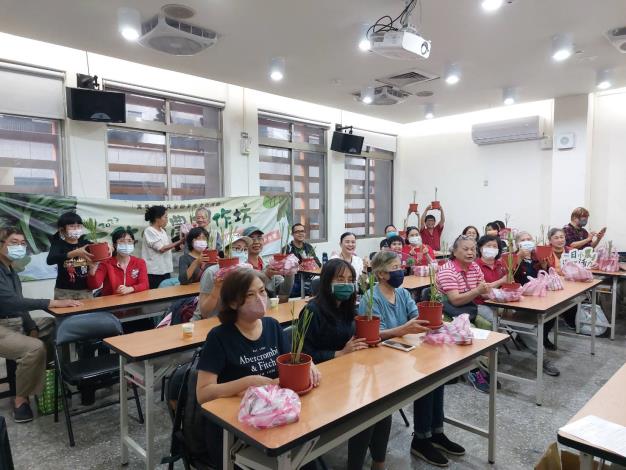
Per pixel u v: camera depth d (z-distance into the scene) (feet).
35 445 8.45
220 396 5.13
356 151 23.29
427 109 20.33
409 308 8.17
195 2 10.17
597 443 4.12
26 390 9.47
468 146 24.12
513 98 17.51
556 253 14.80
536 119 20.92
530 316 11.02
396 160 27.09
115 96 14.33
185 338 7.78
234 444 4.98
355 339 6.93
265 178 20.85
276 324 6.28
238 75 15.67
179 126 17.54
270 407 4.41
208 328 8.30
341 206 24.00
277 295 11.10
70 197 14.46
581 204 19.26
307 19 11.09
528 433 8.73
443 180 25.26
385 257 7.95
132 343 7.55
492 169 23.24
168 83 16.81
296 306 9.91
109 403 10.00
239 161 19.12
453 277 10.93
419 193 26.40
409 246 16.21
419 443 7.85
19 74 13.61
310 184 23.00
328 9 10.54
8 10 10.43
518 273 12.84
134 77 15.89
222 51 13.25
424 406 7.74
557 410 9.71
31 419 9.48
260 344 5.91
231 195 18.90
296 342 5.58
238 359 5.67
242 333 5.82
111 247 11.93
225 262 9.00
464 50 13.30
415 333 7.27
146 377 7.14
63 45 12.66
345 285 6.69
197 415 5.71
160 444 8.39
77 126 14.67
